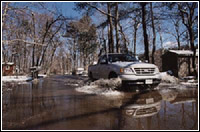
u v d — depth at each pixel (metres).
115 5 15.22
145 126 1.95
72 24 17.45
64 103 3.25
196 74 11.47
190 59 16.62
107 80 5.05
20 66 41.56
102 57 6.79
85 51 36.25
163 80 6.88
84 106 2.97
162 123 2.03
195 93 4.32
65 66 68.62
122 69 4.80
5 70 29.75
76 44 38.19
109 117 2.30
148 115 2.37
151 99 3.57
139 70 4.72
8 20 6.97
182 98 3.64
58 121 2.15
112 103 3.20
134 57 6.47
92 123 2.07
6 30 7.31
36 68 13.66
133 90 5.00
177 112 2.50
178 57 16.41
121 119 2.21
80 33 23.58
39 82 9.46
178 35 23.44
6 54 28.97
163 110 2.63
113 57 6.26
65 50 48.22
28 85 7.47
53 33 20.75
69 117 2.32
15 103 3.31
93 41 33.94
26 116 2.39
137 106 2.93
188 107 2.81
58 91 5.07
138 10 16.52
